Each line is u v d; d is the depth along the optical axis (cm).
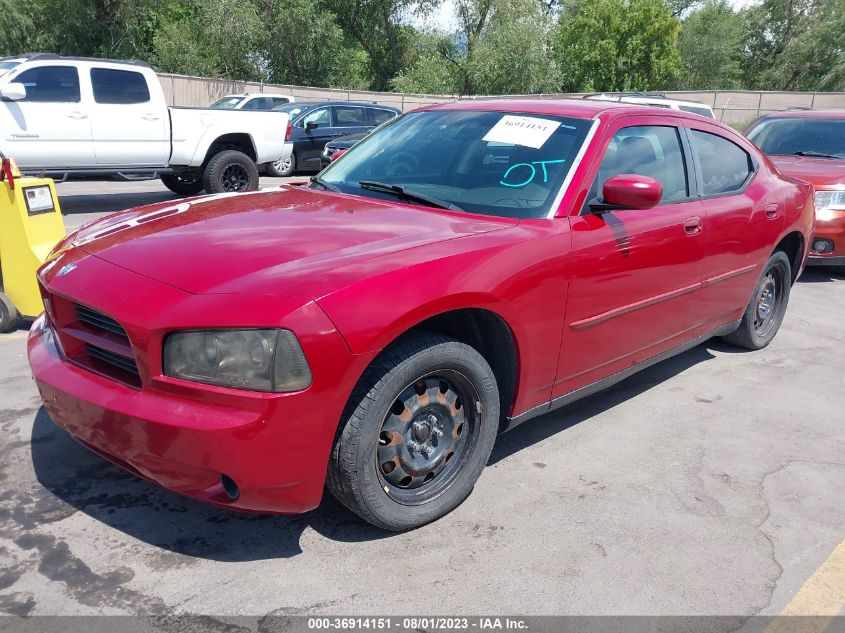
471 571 259
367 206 326
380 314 239
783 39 5166
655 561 271
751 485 333
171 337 230
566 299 312
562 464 344
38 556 256
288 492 237
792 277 545
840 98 3127
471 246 278
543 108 372
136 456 239
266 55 3656
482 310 279
